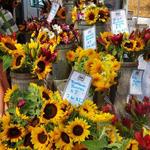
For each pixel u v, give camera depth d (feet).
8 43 5.42
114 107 5.77
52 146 4.06
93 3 10.33
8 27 8.63
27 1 13.84
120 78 6.13
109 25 8.89
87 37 7.21
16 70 5.32
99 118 4.25
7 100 4.52
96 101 5.73
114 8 11.78
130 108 5.28
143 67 7.09
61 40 7.15
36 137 4.09
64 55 6.89
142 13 12.72
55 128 4.09
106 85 5.50
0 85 5.76
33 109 4.25
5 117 4.28
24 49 5.31
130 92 6.30
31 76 5.31
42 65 5.15
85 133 4.03
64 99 4.74
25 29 9.77
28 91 4.46
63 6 12.53
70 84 5.28
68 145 4.00
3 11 8.87
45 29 7.96
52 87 6.42
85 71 5.67
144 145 4.04
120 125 4.66
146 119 5.15
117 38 6.25
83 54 6.01
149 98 6.25
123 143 4.09
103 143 4.06
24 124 4.23
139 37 6.43
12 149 4.18
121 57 6.24
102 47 6.75
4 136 4.17
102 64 5.60
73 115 4.23
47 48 5.42
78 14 9.35
